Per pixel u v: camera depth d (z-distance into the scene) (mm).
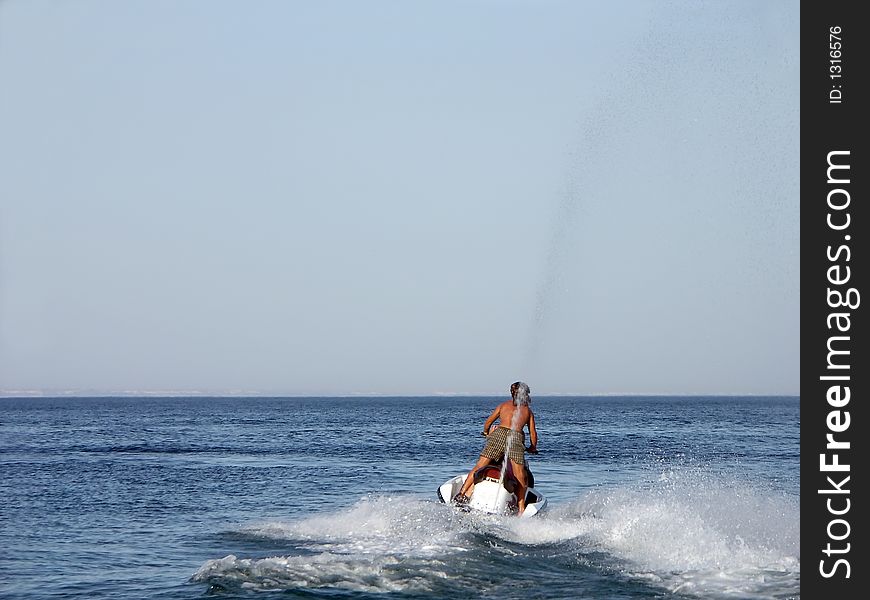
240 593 24859
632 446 99875
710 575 26234
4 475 65750
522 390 36906
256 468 72312
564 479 61656
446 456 86812
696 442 109062
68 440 117625
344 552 29750
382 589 25094
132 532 37812
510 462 36031
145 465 75312
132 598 25734
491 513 34500
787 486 54625
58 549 33906
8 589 27328
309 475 65938
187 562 31000
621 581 25750
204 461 80000
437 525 33156
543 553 29250
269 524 38688
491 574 26469
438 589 25000
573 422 189125
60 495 52344
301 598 24312
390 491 54844
